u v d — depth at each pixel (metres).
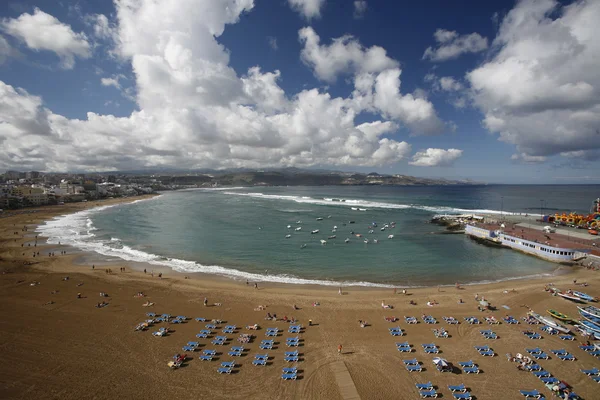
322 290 48.50
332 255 72.12
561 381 26.17
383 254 73.31
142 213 151.50
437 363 27.92
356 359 29.44
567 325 36.12
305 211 162.50
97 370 27.30
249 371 27.48
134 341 32.28
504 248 80.12
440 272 59.41
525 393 24.61
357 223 121.56
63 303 41.69
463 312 39.91
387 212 158.00
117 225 113.00
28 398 23.62
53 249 74.75
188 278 53.78
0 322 35.94
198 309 40.44
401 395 24.58
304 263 65.12
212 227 110.06
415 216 141.62
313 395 24.48
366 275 57.31
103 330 34.50
